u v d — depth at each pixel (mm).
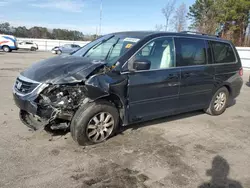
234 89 5988
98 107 3670
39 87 3441
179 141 4180
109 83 3576
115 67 3764
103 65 3770
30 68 3982
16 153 3441
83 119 3566
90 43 5094
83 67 3645
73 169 3133
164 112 4566
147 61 3771
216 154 3793
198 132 4668
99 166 3232
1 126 4363
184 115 5695
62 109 3521
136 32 4684
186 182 2994
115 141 4000
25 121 3891
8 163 3178
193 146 4023
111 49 4289
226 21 37469
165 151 3766
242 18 36750
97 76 3516
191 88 4895
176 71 4500
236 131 4867
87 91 3424
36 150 3561
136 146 3875
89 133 3713
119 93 3770
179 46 4621
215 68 5324
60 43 46812
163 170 3227
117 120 3992
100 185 2832
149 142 4051
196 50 4945
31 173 2996
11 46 29688
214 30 36281
